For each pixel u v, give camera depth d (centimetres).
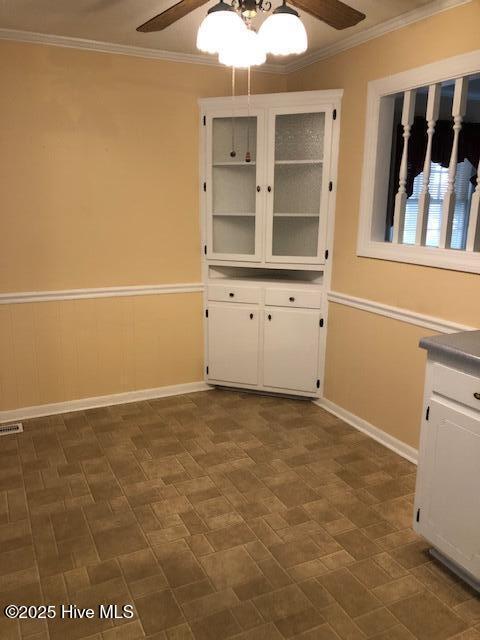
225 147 337
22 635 163
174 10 186
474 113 431
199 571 192
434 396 188
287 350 346
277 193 331
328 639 162
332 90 304
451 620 171
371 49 279
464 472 176
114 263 331
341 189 313
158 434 303
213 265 354
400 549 205
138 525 218
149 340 351
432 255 251
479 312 230
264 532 214
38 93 294
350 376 318
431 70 242
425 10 242
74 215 315
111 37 292
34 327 317
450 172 243
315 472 262
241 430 309
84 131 309
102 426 313
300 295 335
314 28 274
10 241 303
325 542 209
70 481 252
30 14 259
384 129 282
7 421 319
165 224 341
